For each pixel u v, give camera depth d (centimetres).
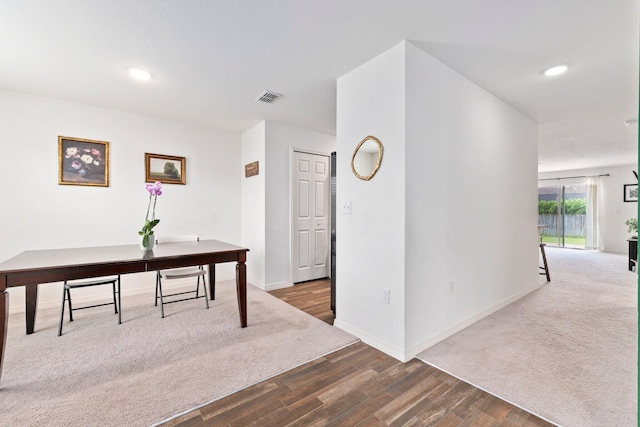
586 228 766
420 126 213
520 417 146
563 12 171
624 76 255
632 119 372
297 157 416
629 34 194
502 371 187
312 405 156
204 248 261
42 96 303
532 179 374
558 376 180
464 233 258
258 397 162
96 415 147
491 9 169
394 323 208
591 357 203
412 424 142
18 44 205
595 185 753
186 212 397
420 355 208
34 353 209
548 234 845
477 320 272
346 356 208
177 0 161
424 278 217
